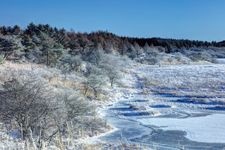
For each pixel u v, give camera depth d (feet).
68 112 88.33
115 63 267.80
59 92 91.04
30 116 62.18
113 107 171.12
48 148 22.49
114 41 475.31
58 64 230.07
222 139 109.60
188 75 298.15
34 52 234.17
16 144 20.27
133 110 164.04
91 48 332.60
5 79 132.87
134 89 231.71
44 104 67.41
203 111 165.99
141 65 388.16
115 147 68.95
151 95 211.82
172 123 136.87
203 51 560.61
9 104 62.85
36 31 286.25
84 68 236.84
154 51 469.98
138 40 590.96
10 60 211.82
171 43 603.67
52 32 283.79
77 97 96.73
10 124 53.52
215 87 234.38
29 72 148.56
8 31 317.83
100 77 193.26
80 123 94.68
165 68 357.20
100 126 114.32
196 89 227.81
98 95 184.85
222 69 346.13
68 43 306.76
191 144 102.58
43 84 79.61
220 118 147.74
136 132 118.11
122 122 136.87
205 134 116.67
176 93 212.64
